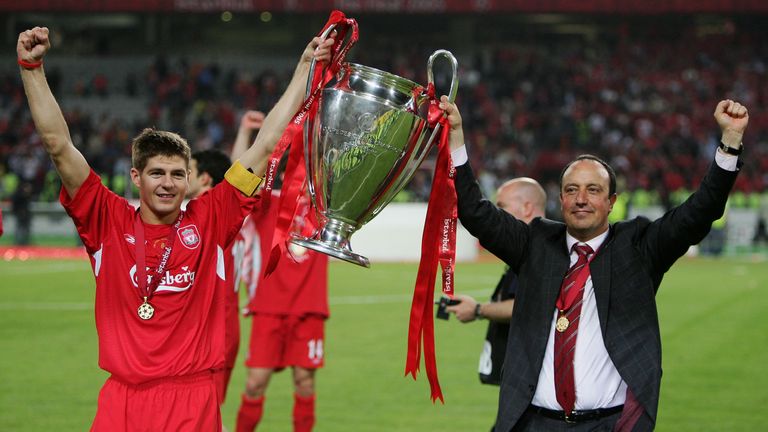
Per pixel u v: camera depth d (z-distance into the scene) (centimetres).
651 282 1083
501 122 9475
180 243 1057
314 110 1015
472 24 11256
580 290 1075
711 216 1053
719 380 2458
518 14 10375
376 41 11306
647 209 7438
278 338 1716
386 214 6038
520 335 1092
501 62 10600
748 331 3256
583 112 9806
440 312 1346
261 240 1723
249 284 1733
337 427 1958
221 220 1083
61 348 2820
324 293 1747
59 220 7138
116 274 1048
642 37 11525
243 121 1605
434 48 11250
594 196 1073
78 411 2052
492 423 2002
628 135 9494
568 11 10156
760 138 9612
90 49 11131
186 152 1059
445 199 1051
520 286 1110
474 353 2842
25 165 8112
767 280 5041
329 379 2442
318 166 1000
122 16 11162
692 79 10475
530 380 1064
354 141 977
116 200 1066
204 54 11125
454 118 1032
